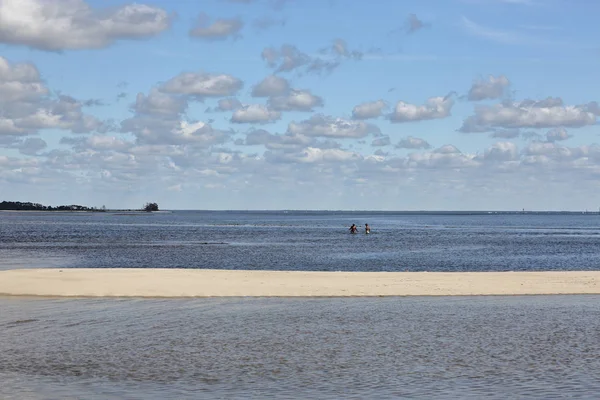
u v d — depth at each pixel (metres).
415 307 28.84
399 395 15.83
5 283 33.31
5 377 17.14
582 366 18.50
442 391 16.14
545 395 15.84
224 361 18.92
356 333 23.00
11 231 129.62
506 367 18.39
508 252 74.56
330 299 30.89
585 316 26.64
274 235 121.12
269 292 32.31
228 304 29.16
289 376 17.42
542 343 21.50
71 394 15.73
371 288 33.81
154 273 37.88
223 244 88.81
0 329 23.14
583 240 106.12
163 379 17.05
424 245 88.94
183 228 159.12
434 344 21.30
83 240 97.62
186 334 22.62
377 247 83.44
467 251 76.12
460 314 27.06
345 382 16.84
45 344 20.88
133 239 102.12
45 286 32.59
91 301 29.44
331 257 65.19
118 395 15.67
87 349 20.23
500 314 27.06
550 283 36.03
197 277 36.38
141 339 21.73
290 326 24.22
